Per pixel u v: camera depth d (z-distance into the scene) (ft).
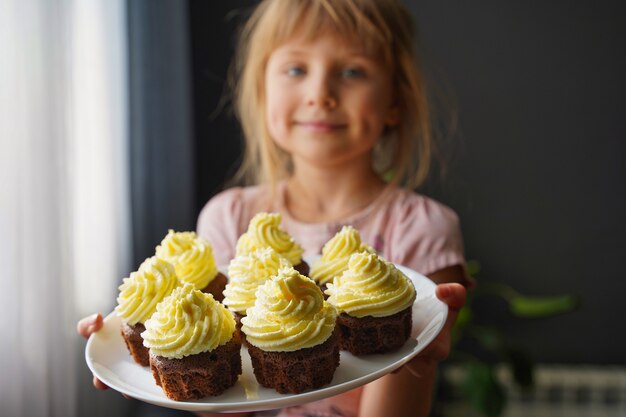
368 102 2.11
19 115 2.33
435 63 3.80
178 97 3.29
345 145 2.13
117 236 3.03
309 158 2.16
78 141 2.75
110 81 2.94
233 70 3.87
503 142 3.83
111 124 2.95
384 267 1.63
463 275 2.15
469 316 3.34
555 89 3.76
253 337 1.45
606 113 3.75
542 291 3.92
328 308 1.52
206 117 3.92
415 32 2.47
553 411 3.78
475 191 3.87
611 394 3.75
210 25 3.85
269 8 2.25
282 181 2.47
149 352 1.46
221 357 1.44
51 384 2.54
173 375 1.41
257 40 2.35
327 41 2.09
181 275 1.76
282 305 1.47
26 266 2.40
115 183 3.00
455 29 3.76
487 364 3.92
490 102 3.80
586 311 3.90
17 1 2.29
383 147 2.56
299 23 2.10
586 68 3.72
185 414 3.40
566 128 3.79
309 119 2.11
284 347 1.42
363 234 2.22
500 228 3.89
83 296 2.82
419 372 1.63
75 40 2.67
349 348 1.58
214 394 1.44
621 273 3.85
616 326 3.89
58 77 2.46
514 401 3.80
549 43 3.72
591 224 3.84
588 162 3.80
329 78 2.09
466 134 3.83
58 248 2.48
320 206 2.32
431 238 2.11
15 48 2.30
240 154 3.93
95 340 1.57
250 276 1.68
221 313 1.49
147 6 3.13
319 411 1.90
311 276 1.83
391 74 2.22
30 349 2.44
